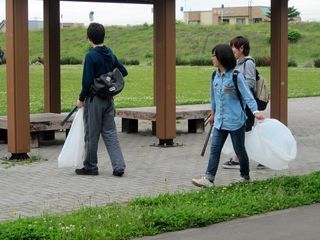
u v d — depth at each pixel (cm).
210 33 9725
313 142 1808
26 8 1428
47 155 1570
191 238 854
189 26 10275
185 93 3888
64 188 1188
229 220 938
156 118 1747
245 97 1134
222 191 1091
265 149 1166
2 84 4428
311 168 1388
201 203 1002
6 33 1439
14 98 1448
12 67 1437
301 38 9656
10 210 1020
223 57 1131
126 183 1234
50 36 1998
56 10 2000
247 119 1218
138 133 2020
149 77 5456
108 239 834
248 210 973
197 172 1350
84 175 1316
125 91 4044
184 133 2009
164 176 1305
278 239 852
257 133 1169
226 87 1134
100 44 1298
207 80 5078
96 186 1205
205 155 1574
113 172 1312
